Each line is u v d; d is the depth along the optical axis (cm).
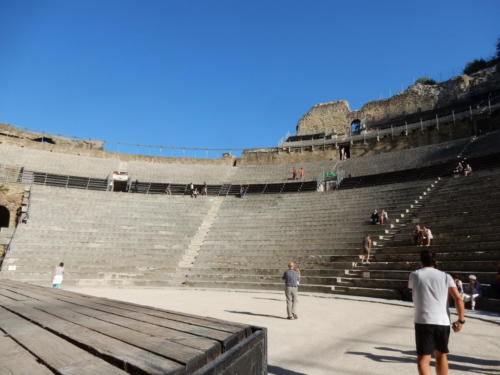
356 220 2469
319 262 2023
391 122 5084
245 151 4703
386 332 859
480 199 1989
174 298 1567
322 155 4428
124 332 306
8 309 491
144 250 2511
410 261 1675
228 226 2909
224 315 1109
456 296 452
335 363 610
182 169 4425
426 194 2459
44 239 2447
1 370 207
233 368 235
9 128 4412
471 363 603
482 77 4644
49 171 3700
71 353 247
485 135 3434
